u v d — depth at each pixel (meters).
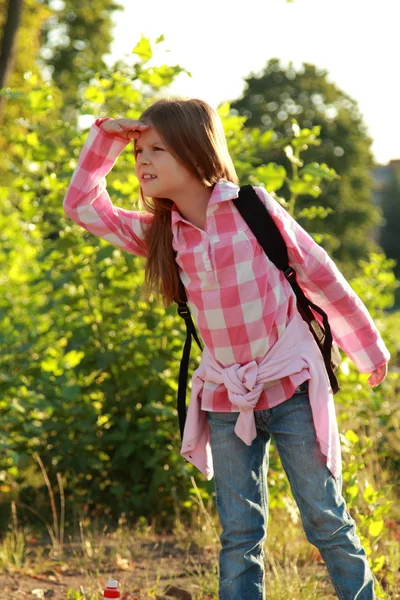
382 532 4.80
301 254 3.20
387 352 3.44
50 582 4.72
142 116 3.24
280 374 3.15
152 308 5.99
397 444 6.65
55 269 6.14
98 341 6.17
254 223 3.15
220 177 3.23
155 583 4.68
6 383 6.21
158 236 3.30
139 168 3.24
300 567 4.84
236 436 3.27
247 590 3.25
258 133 6.45
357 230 48.56
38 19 20.91
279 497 5.51
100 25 37.06
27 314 7.13
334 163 48.44
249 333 3.15
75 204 3.42
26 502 6.15
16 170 6.37
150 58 5.93
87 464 5.99
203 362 3.35
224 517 3.29
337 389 3.29
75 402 6.18
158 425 6.04
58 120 6.30
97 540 5.52
